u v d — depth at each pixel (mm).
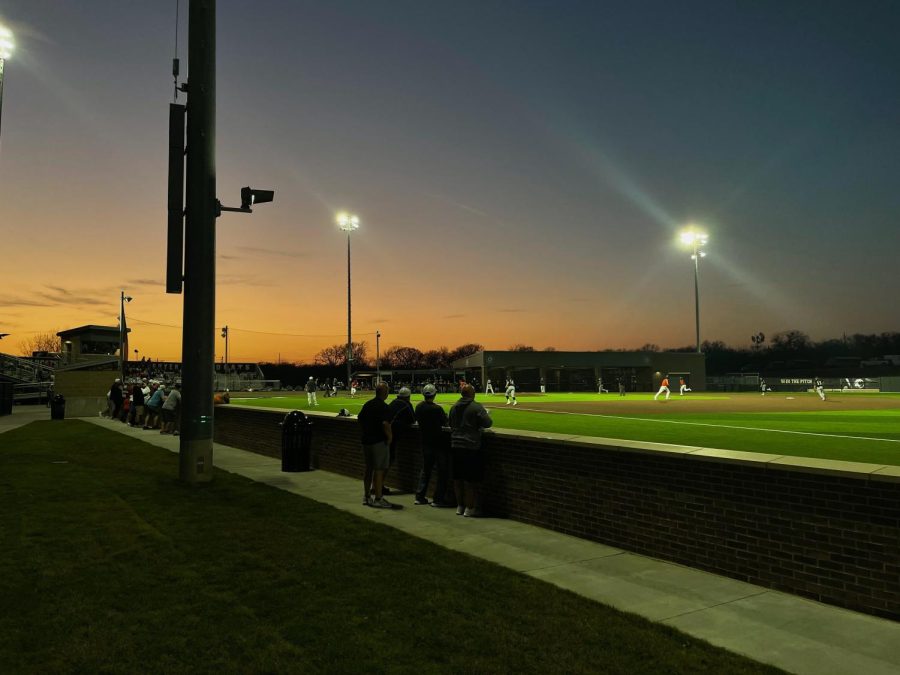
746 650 4531
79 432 23516
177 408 23484
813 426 19156
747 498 6289
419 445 11344
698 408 31266
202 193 11648
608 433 16906
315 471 14102
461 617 5023
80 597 5434
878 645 4652
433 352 155375
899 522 5184
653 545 7117
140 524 8203
